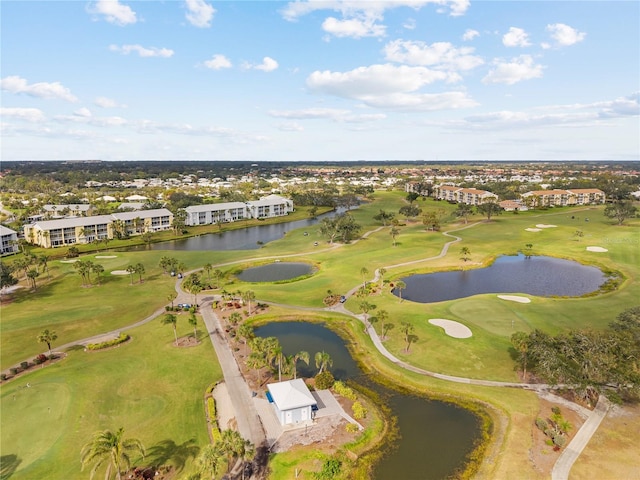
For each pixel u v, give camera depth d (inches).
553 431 1817.2
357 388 2316.7
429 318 3171.8
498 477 1631.4
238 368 2517.2
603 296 3668.8
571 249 5457.7
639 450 1748.3
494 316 3181.6
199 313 3417.8
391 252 5324.8
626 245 5511.8
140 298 3754.9
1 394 2224.4
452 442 1859.0
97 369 2485.2
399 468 1702.8
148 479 1640.0
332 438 1883.6
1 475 1654.8
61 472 1667.1
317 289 3949.3
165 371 2469.2
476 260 5039.4
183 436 1893.5
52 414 2043.6
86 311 3410.4
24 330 3031.5
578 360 2082.9
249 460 1713.8
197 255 5319.9
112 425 1963.6
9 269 4033.0
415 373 2433.6
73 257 5310.0
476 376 2385.6
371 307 3228.3
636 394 1932.8
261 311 3430.1
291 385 2108.8
